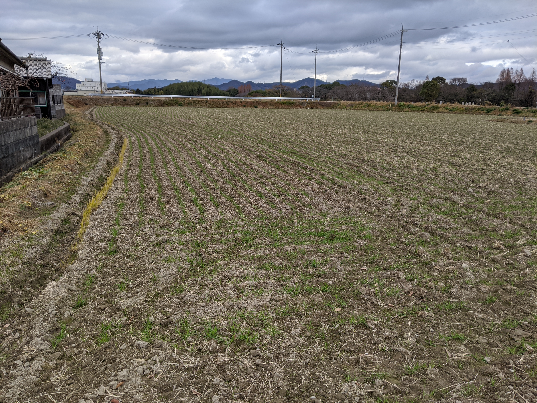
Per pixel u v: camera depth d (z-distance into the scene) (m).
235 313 7.85
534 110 56.81
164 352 6.78
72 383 6.20
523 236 11.62
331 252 10.69
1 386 6.11
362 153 24.84
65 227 12.33
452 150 26.14
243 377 6.21
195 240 11.45
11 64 23.30
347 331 7.34
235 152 25.17
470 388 5.93
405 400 5.74
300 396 5.86
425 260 10.20
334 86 118.06
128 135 32.34
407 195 15.90
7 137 15.71
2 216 11.58
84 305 8.33
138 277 9.41
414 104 66.12
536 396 5.71
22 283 8.91
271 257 10.38
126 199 15.34
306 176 19.05
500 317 7.79
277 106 71.19
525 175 19.28
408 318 7.77
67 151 22.11
